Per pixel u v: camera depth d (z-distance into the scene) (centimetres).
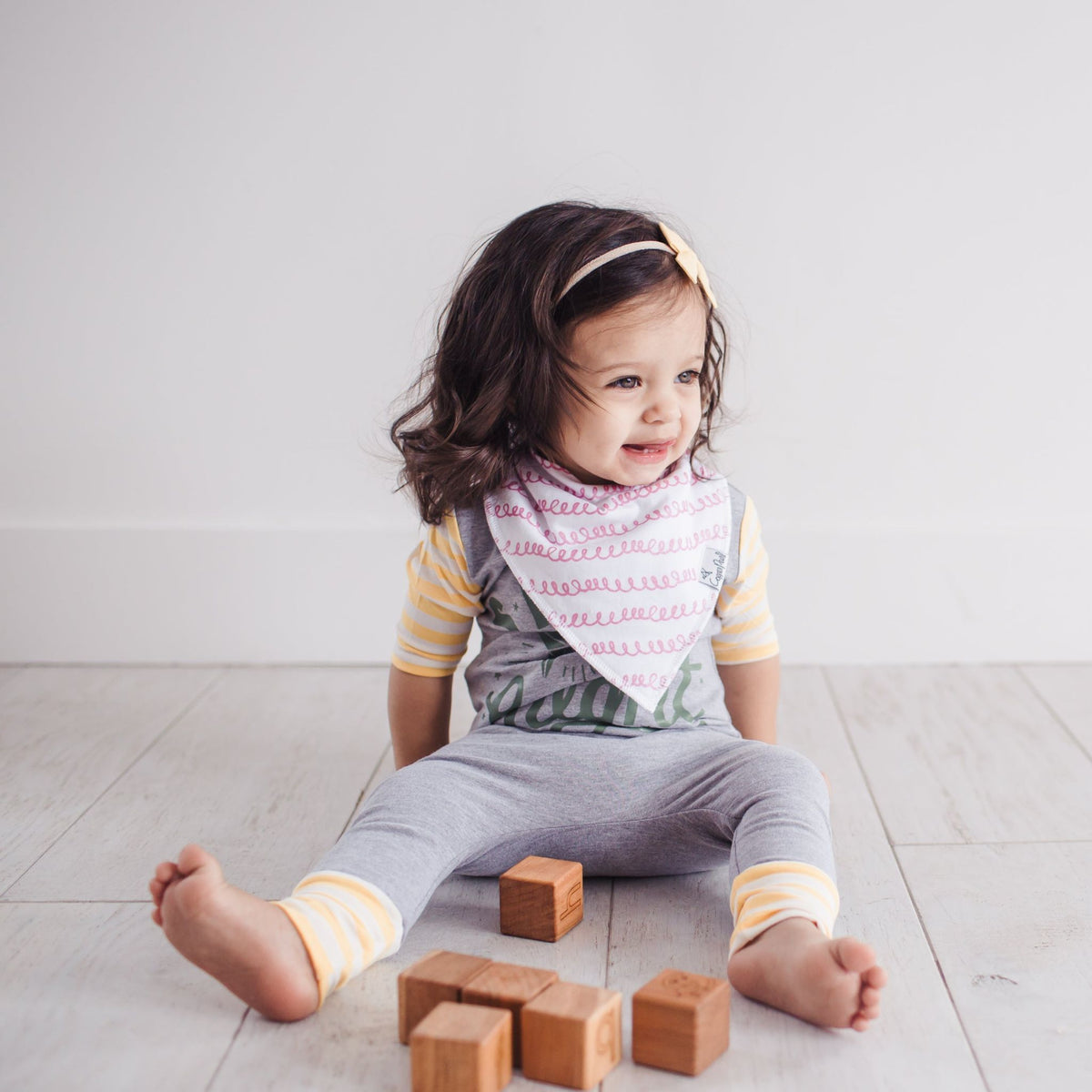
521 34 151
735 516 109
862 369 157
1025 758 128
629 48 151
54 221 157
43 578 165
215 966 74
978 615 162
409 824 87
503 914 90
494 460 105
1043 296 154
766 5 150
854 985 73
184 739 137
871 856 104
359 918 80
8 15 152
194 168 155
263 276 158
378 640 165
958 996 80
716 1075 71
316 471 162
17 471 164
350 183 155
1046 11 149
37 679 160
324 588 164
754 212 154
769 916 79
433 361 123
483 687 104
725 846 95
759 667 112
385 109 153
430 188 155
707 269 155
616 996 72
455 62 152
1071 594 160
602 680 100
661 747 97
